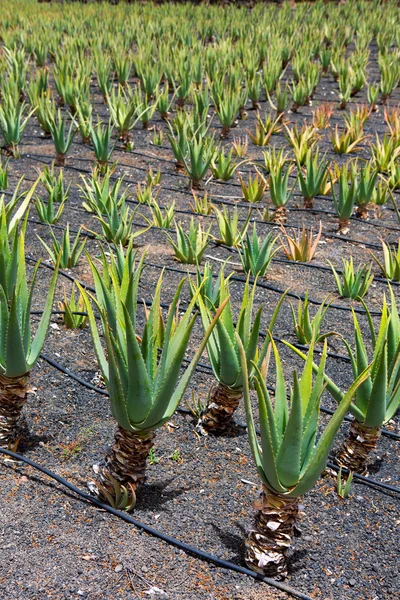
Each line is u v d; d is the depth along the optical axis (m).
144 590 2.18
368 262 5.26
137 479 2.54
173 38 11.88
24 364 2.66
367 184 5.91
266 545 2.25
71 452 2.88
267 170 6.95
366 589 2.29
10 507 2.49
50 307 2.74
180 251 4.92
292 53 11.80
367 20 15.15
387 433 3.23
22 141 8.04
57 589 2.14
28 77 10.99
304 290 4.70
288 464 2.09
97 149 6.67
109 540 2.38
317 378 2.12
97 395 3.34
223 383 2.96
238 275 4.83
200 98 7.94
